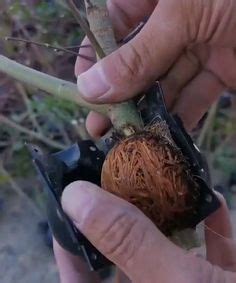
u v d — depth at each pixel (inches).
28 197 18.1
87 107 7.7
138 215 6.7
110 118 7.8
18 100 18.3
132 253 6.7
